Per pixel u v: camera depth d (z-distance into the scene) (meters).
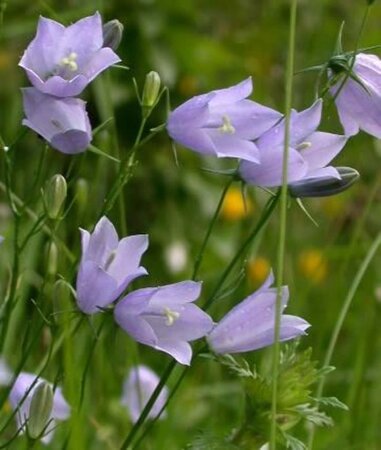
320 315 0.79
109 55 0.48
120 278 0.48
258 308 0.48
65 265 0.62
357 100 0.50
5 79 0.89
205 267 0.90
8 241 0.66
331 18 1.06
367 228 0.90
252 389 0.50
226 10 1.04
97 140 0.72
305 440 0.65
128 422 0.63
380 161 0.95
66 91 0.47
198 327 0.48
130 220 0.96
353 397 0.67
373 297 0.72
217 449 0.49
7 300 0.50
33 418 0.48
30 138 0.79
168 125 0.48
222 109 0.48
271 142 0.49
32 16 0.86
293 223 0.88
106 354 0.66
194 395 0.69
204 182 0.97
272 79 1.00
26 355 0.49
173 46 0.95
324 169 0.49
